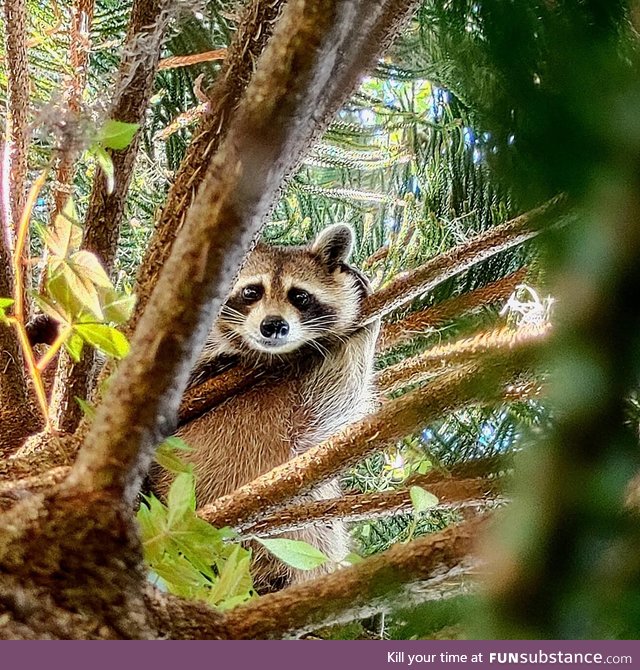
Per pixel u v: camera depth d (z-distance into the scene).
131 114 1.42
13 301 1.17
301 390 2.39
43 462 1.14
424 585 0.63
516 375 0.45
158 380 0.64
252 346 2.36
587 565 0.37
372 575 0.65
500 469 0.49
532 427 0.41
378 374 2.34
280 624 0.69
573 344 0.36
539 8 0.36
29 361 1.19
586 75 0.34
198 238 0.60
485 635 0.41
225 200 0.58
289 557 1.16
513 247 1.70
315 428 2.36
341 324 2.44
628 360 0.35
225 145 0.58
